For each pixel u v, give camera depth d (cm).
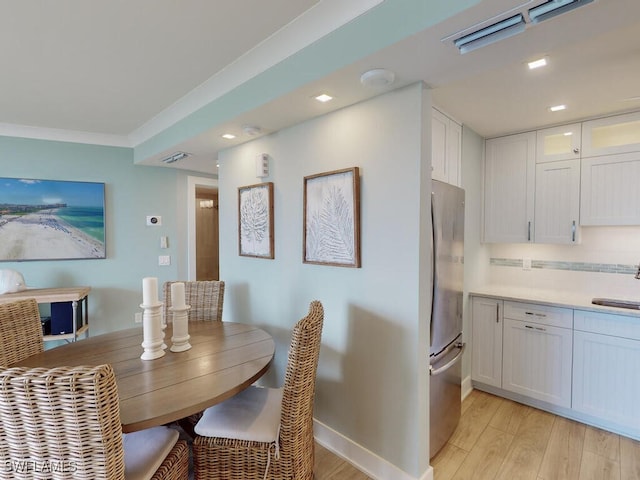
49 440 96
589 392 235
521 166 284
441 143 235
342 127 203
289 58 178
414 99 169
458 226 228
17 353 175
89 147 355
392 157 178
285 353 249
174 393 136
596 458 204
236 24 166
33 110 285
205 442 156
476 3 109
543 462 202
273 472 154
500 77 186
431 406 194
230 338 209
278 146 249
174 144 292
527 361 264
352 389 202
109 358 174
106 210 364
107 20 161
